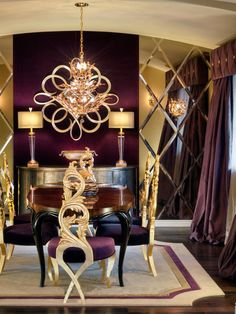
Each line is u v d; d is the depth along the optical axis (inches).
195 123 260.1
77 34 251.3
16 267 178.1
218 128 225.0
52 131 254.4
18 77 251.8
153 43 255.4
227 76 220.2
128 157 259.0
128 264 183.3
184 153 261.4
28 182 239.5
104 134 256.4
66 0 179.9
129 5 185.5
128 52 255.0
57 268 156.1
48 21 219.9
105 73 254.8
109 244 147.9
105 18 213.0
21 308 137.2
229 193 219.6
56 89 252.2
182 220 263.4
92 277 165.9
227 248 168.6
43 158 254.7
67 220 139.3
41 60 251.6
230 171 220.2
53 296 146.7
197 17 193.2
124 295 148.3
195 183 262.5
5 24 222.1
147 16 203.8
